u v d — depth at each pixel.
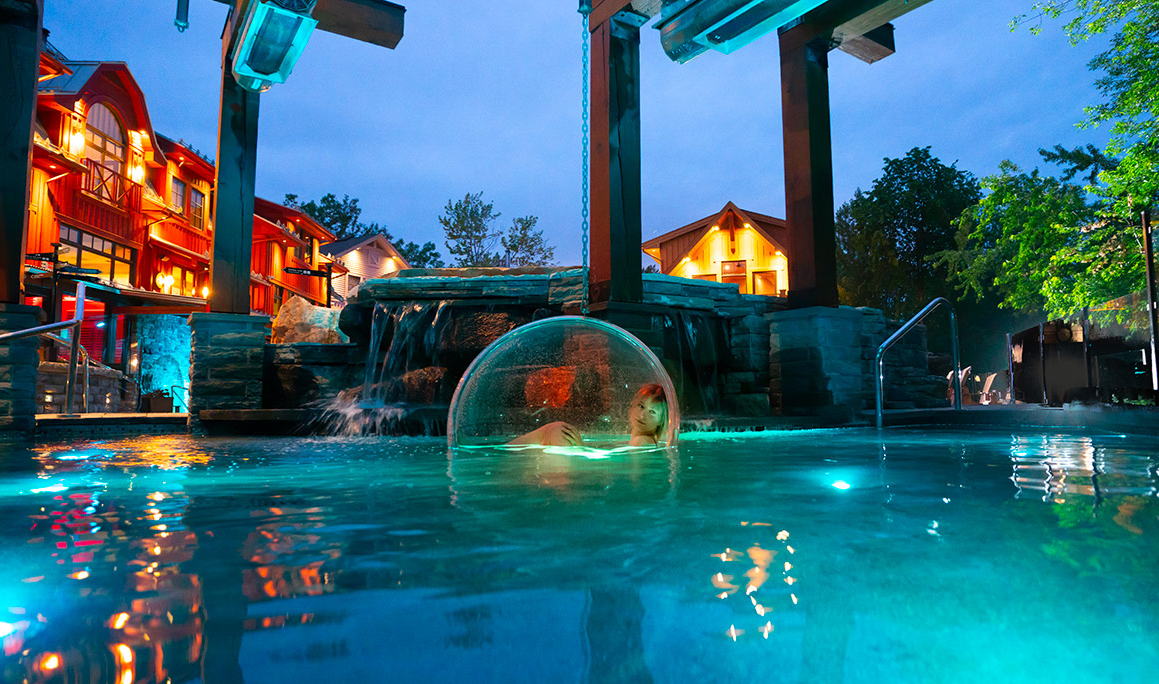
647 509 2.16
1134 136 13.62
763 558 1.47
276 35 7.35
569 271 8.93
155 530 1.85
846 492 2.53
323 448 5.26
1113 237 15.09
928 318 32.00
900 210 35.94
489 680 0.83
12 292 7.04
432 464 3.81
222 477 3.21
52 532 1.83
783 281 29.12
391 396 8.94
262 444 5.85
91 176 19.22
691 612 1.11
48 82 18.34
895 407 10.75
